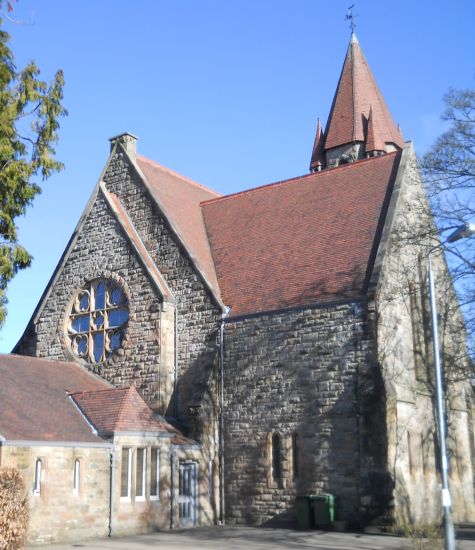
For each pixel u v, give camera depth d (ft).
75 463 82.12
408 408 93.61
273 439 96.02
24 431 78.64
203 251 115.55
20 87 70.08
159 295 107.04
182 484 94.99
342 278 96.94
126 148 120.88
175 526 91.25
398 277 97.35
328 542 75.97
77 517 80.59
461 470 107.14
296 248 107.34
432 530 64.75
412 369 97.45
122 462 87.40
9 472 63.82
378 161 111.75
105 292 114.21
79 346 115.14
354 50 173.99
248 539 79.66
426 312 103.81
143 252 112.37
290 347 96.89
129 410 89.76
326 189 114.01
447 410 105.29
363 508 84.99
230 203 124.88
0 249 67.56
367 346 90.17
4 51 68.64
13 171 68.18
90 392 94.32
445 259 109.60
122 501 86.02
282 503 92.99
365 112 166.71
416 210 96.17
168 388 104.12
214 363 102.17
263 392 97.86
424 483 93.97
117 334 111.45
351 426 89.25
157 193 118.01
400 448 89.45
